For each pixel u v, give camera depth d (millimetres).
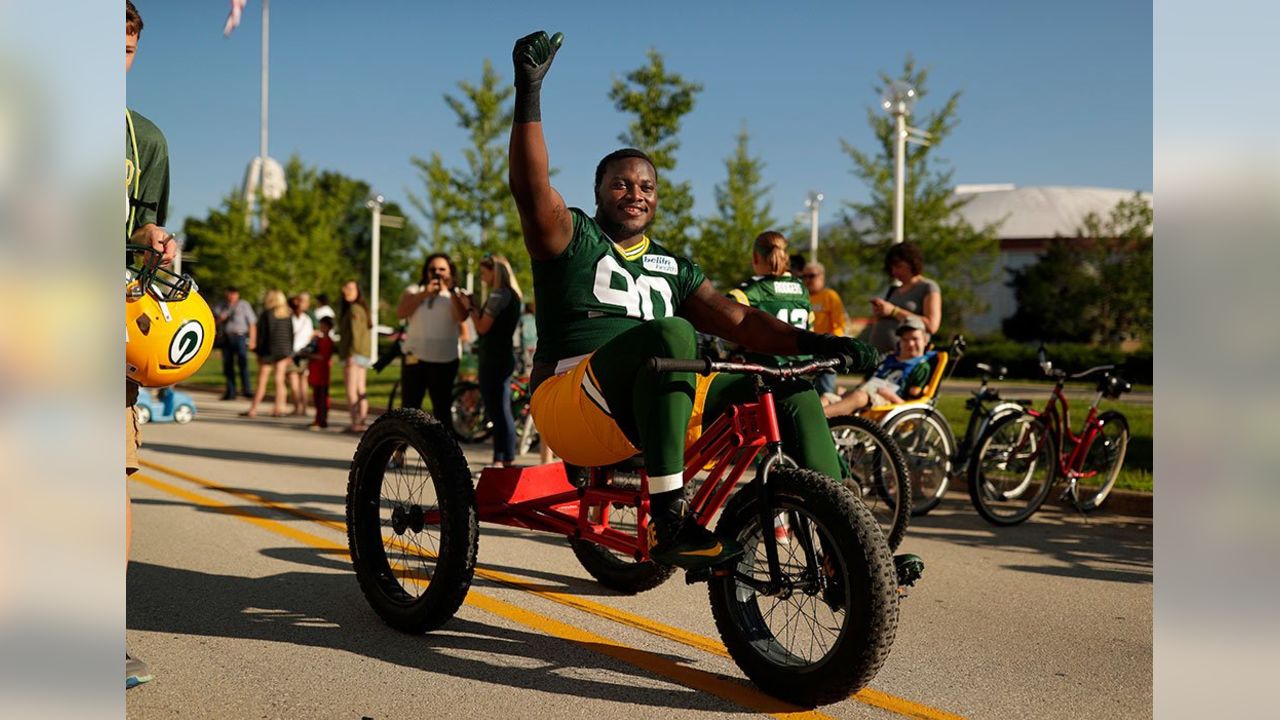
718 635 3883
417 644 3691
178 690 3168
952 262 24953
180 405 13414
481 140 23562
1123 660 3662
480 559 5219
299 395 15031
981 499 6566
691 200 19828
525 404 10672
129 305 2959
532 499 4023
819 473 3053
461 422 11367
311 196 36938
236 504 6809
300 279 35562
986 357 31109
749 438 3289
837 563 2992
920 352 7078
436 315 8195
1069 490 7012
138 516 6324
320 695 3139
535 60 3197
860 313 25797
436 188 23453
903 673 3490
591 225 3648
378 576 3967
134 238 3039
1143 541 6086
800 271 8148
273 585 4566
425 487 3867
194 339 3051
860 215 25781
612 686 3271
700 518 3387
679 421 3109
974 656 3699
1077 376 6895
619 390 3250
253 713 2980
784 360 4582
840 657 2914
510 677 3342
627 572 4496
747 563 3303
